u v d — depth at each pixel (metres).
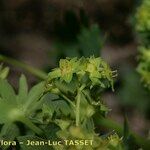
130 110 0.24
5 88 0.09
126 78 0.22
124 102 0.22
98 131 0.10
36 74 0.12
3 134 0.08
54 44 0.15
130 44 0.29
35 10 0.34
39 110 0.09
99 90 0.08
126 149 0.09
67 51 0.14
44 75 0.12
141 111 0.22
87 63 0.08
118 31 0.30
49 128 0.08
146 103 0.22
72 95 0.08
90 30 0.14
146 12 0.12
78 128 0.08
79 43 0.14
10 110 0.08
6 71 0.09
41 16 0.34
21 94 0.09
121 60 0.28
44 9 0.34
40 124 0.08
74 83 0.08
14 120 0.08
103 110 0.08
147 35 0.12
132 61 0.27
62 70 0.08
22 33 0.33
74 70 0.08
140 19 0.12
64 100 0.08
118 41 0.29
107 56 0.28
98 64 0.08
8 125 0.08
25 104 0.09
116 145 0.08
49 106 0.08
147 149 0.10
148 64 0.11
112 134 0.08
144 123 0.24
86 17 0.14
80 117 0.08
